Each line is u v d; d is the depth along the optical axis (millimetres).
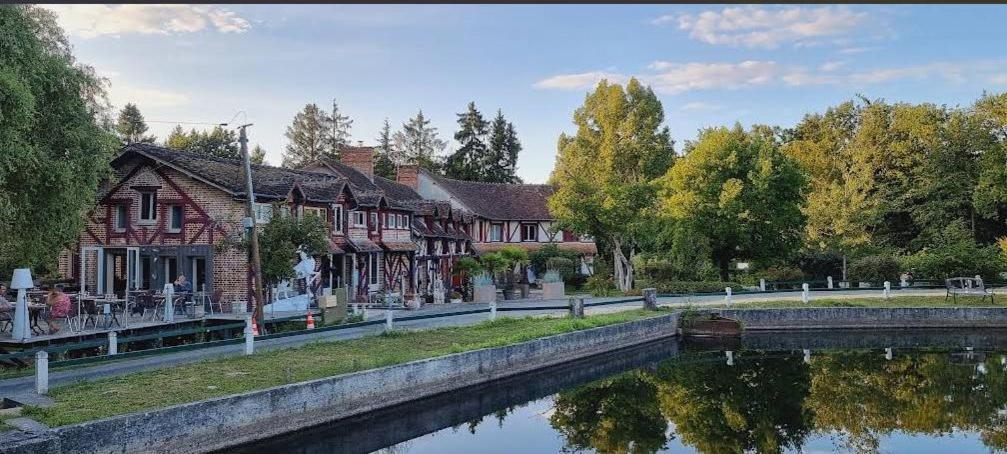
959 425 16641
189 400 13641
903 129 53906
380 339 22469
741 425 16891
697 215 44531
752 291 41812
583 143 58000
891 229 55875
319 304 27281
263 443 14352
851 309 34094
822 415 17828
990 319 33625
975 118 52188
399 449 15156
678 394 20594
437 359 19094
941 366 24688
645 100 56469
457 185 57000
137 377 15758
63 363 15922
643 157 56219
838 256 46312
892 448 14727
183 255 28906
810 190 46812
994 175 49250
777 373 23656
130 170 29922
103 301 21953
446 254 46719
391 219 39469
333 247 32156
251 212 24594
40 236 21094
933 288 42312
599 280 46750
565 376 23688
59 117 20312
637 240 46156
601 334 26891
